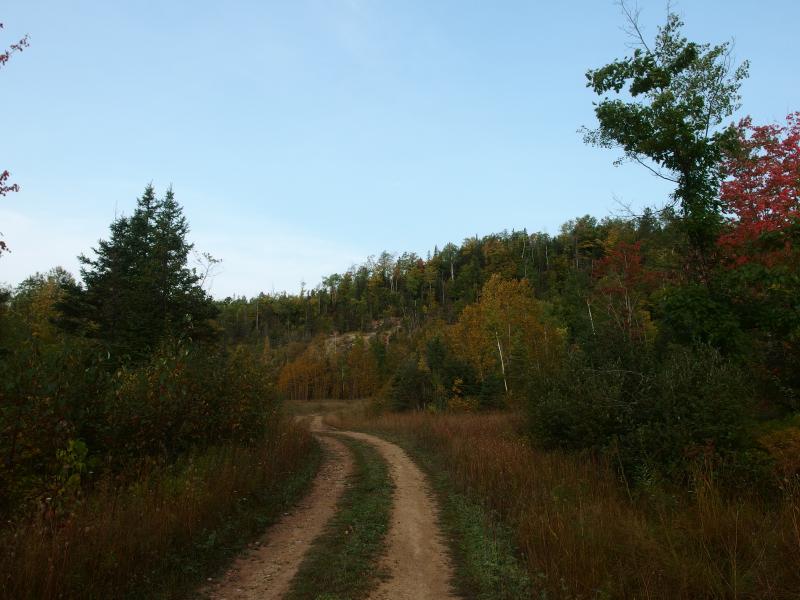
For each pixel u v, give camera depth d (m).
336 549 7.27
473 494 10.38
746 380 10.50
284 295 141.38
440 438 19.17
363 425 34.31
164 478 8.22
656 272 21.31
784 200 14.46
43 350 7.82
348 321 119.31
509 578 5.83
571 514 7.06
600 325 14.84
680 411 9.62
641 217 14.70
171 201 28.55
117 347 21.69
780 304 11.27
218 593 5.61
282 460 12.93
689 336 12.33
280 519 8.94
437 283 126.00
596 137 13.78
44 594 4.49
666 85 12.94
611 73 13.25
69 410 7.59
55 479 6.58
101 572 5.16
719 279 12.22
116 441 8.74
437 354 41.72
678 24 12.89
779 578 4.83
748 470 8.22
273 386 17.27
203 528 7.20
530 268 92.88
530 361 30.03
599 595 4.94
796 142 15.02
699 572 5.11
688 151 12.44
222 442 11.99
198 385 11.67
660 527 6.37
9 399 6.64
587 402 11.59
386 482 12.64
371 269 146.25
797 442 8.41
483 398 33.66
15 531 5.37
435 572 6.41
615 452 10.25
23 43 9.41
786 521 5.86
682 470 8.88
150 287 23.95
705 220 12.45
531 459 11.23
